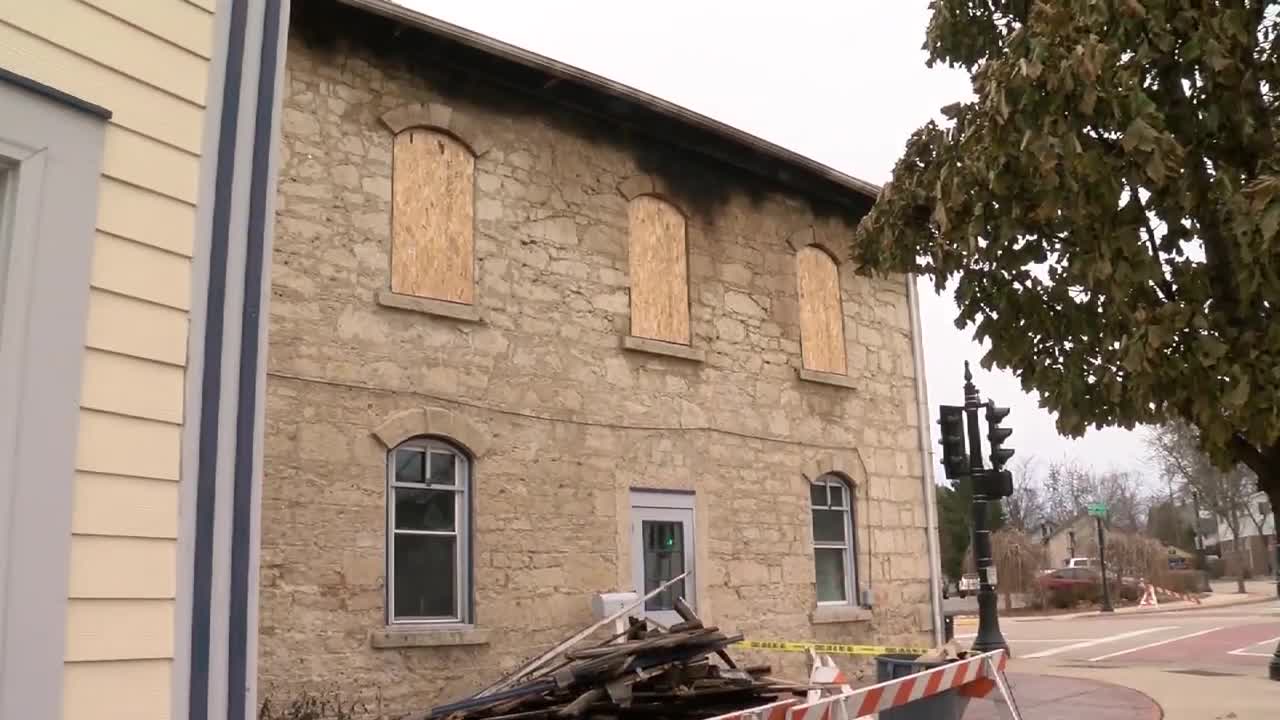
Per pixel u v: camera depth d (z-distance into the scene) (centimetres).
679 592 1173
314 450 919
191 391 399
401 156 1024
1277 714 1132
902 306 1541
